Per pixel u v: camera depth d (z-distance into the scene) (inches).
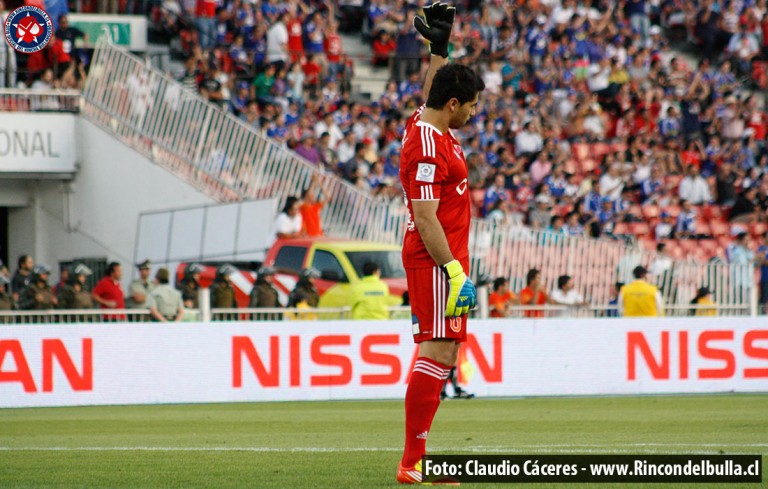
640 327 1897.1
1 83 2792.8
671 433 1211.2
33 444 1122.7
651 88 3287.4
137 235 2682.1
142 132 2696.9
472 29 3225.9
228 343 1771.7
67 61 2812.5
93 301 2090.3
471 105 777.6
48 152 2748.5
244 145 2561.5
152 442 1135.6
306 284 2014.0
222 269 2025.1
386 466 894.4
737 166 3221.0
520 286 2363.4
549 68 3216.0
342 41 3459.6
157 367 1747.0
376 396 1809.8
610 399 1786.4
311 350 1790.1
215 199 2591.0
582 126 3132.4
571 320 1879.9
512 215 2733.8
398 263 2340.1
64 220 2810.0
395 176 2787.9
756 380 1923.0
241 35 3029.0
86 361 1716.3
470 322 1844.2
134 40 3147.1
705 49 3634.4
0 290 1940.2
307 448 1053.2
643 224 2942.9
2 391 1672.0
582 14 3353.8
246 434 1225.4
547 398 1824.6
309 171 2497.5
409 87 3100.4
